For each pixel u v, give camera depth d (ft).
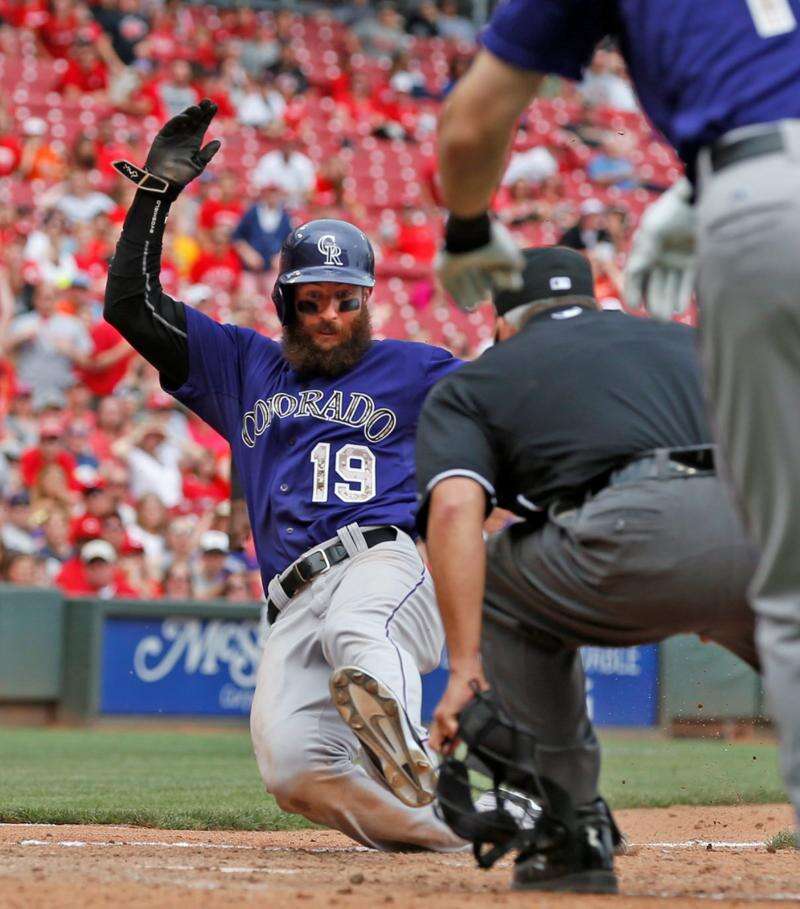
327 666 51.11
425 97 254.47
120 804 67.67
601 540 34.17
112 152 200.85
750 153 28.58
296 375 54.54
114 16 228.22
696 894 37.50
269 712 50.49
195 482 165.07
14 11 223.71
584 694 38.01
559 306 38.22
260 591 154.81
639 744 139.03
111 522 150.41
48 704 143.84
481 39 31.65
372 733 44.42
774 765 111.45
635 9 30.42
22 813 61.41
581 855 36.35
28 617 141.59
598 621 35.70
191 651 145.48
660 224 32.58
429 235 217.77
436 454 35.91
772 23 29.37
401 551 51.16
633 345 36.29
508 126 31.71
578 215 225.76
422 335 200.54
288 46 242.78
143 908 32.12
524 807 37.63
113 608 142.10
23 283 176.24
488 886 38.65
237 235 199.31
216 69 234.99
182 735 136.98
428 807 50.11
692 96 29.66
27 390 168.25
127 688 142.61
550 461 35.58
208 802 70.08
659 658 151.84
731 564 33.65
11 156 198.59
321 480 52.60
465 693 34.88
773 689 30.01
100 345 172.45
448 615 35.09
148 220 54.19
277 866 44.14
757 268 27.99
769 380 28.58
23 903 32.81
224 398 55.72
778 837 56.80
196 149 54.60
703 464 34.14
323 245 53.31
